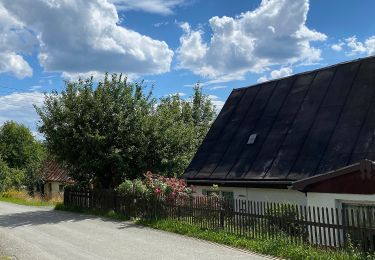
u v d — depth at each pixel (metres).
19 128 67.50
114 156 22.14
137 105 23.91
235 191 17.11
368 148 13.62
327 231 11.12
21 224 17.73
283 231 11.70
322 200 12.38
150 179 18.20
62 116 22.67
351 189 11.76
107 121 22.89
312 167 14.57
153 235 14.00
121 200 19.36
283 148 16.41
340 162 13.90
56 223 17.67
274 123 18.03
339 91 16.67
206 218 14.40
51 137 22.89
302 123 16.77
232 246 11.97
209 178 17.89
